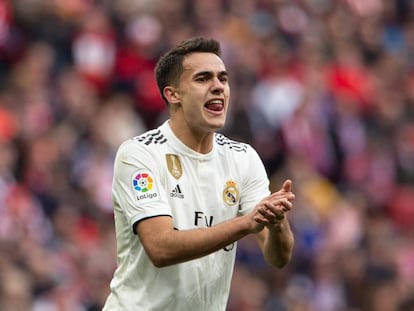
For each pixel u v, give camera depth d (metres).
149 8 42.97
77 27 41.00
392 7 52.16
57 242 32.41
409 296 36.25
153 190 16.77
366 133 43.78
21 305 29.09
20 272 29.81
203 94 16.84
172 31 42.44
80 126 36.66
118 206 17.12
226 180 17.33
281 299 33.69
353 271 36.12
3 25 40.00
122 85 39.97
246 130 38.94
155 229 16.52
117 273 17.38
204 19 43.91
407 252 38.94
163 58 17.27
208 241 15.96
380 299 35.59
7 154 33.88
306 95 41.78
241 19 45.03
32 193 33.59
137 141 17.12
